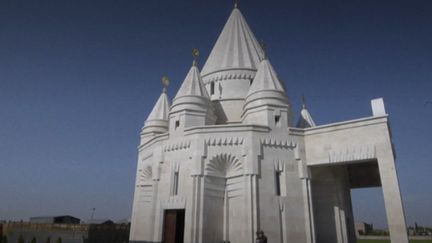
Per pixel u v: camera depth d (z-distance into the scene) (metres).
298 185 25.97
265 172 25.52
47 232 49.72
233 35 41.19
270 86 29.66
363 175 35.00
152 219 27.34
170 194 26.78
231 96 35.84
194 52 34.19
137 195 32.66
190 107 29.64
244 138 26.38
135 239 29.77
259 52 40.53
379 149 23.69
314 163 26.44
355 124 25.44
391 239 21.08
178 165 27.47
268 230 23.70
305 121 38.38
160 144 29.92
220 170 26.73
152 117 38.16
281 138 27.08
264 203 24.47
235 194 25.64
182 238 25.78
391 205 21.80
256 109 28.86
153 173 29.11
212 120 32.00
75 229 49.91
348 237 29.38
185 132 28.12
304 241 24.25
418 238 69.69
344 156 25.19
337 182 29.12
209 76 38.62
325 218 27.95
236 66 37.41
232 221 25.17
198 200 24.86
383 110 24.81
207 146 26.70
